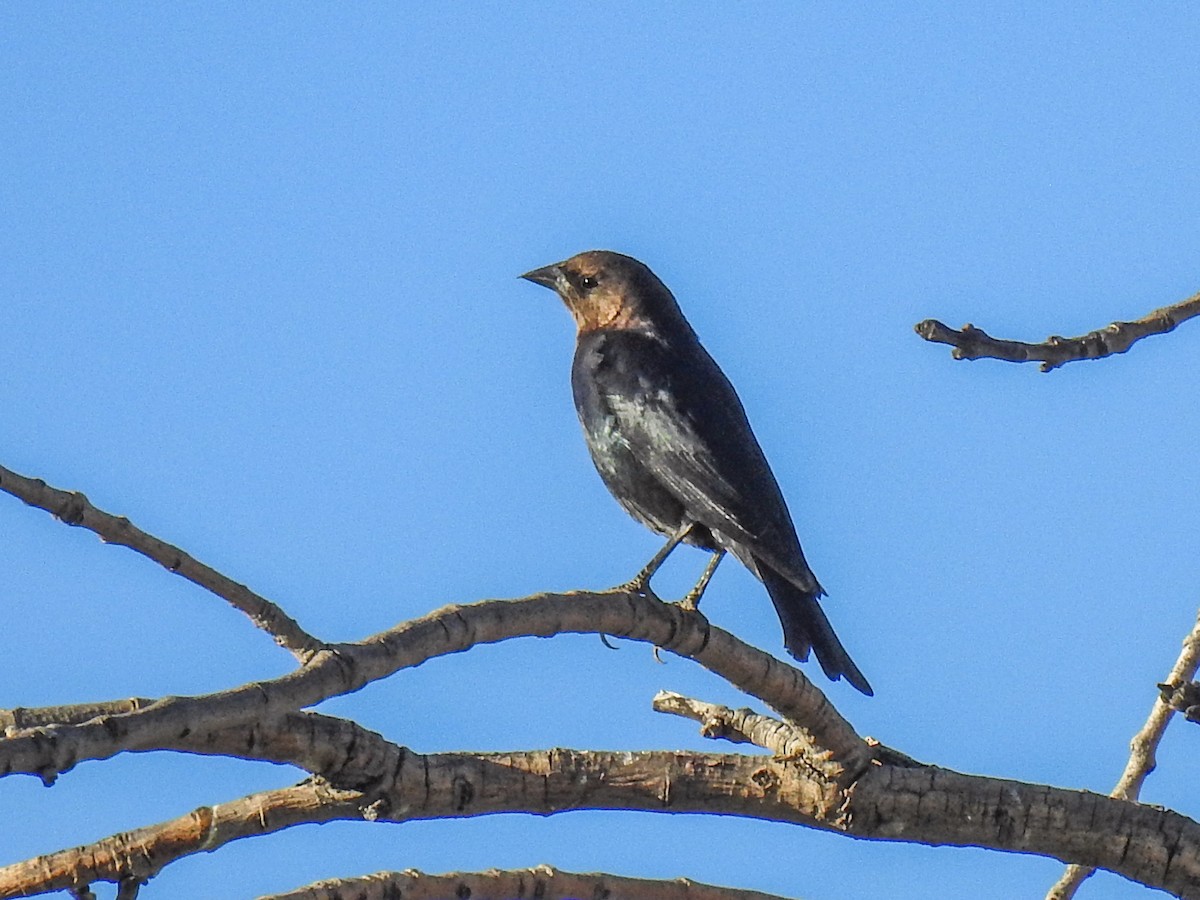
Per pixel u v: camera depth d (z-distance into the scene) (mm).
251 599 9469
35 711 9555
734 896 10422
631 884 10273
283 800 10094
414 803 10195
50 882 9875
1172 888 11078
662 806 10766
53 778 7188
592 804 10625
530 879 10047
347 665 8547
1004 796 10977
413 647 8969
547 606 9797
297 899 9414
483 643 9453
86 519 9188
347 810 10164
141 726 7492
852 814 10852
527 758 10492
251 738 9648
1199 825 11102
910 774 10961
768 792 10883
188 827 10008
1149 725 11578
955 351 11133
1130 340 11492
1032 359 11227
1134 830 10992
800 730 10742
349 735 9914
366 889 9617
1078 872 11523
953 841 11008
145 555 9336
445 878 9859
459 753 10391
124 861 9930
